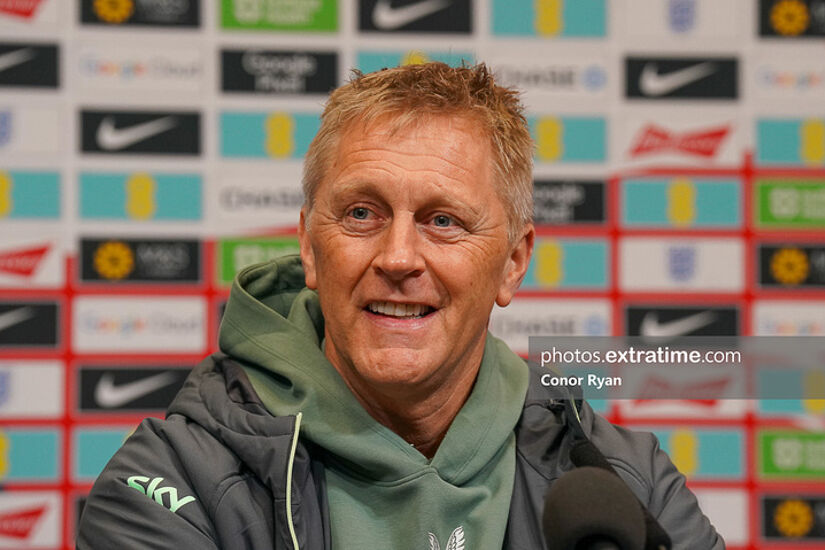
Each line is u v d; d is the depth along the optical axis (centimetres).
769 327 815
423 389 379
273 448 362
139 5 788
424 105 360
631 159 815
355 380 393
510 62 810
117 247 784
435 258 352
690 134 818
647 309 812
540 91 810
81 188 781
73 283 780
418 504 375
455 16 807
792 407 800
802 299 816
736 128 820
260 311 410
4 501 770
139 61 788
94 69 784
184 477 365
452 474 386
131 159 786
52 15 781
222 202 793
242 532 353
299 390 389
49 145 780
